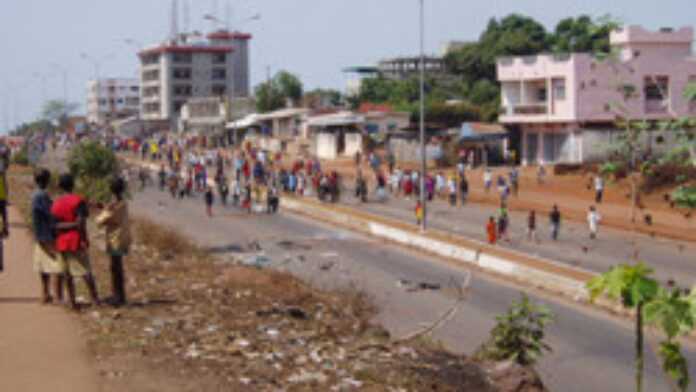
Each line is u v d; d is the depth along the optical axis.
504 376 10.70
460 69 86.06
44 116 164.12
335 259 28.36
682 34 47.19
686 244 32.16
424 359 10.99
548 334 18.14
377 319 18.28
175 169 57.03
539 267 24.80
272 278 17.31
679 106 47.22
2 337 10.05
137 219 30.27
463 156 58.16
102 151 27.97
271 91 104.56
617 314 20.02
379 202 46.97
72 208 11.55
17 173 57.06
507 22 86.00
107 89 168.38
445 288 23.08
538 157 56.66
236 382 8.77
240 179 58.91
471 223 37.78
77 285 13.91
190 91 129.00
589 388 14.50
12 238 20.09
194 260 21.08
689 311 5.98
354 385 9.09
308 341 11.25
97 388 8.23
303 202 45.38
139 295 13.80
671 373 6.59
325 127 78.88
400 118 72.62
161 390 8.30
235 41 132.88
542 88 56.75
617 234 34.62
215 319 12.11
